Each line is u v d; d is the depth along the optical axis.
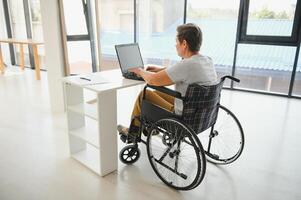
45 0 2.94
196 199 1.80
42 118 3.12
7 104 3.60
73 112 2.23
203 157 1.65
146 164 2.21
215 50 4.73
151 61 5.55
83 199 1.76
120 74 2.28
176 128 1.76
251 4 4.13
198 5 4.62
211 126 2.11
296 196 1.85
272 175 2.09
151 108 1.88
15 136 2.64
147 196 1.81
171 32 5.21
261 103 3.87
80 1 4.10
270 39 4.16
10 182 1.90
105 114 1.92
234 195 1.84
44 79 5.05
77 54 4.37
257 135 2.79
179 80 1.75
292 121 3.21
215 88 1.74
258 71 4.56
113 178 2.01
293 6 3.89
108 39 5.54
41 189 1.84
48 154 2.32
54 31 3.05
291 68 4.17
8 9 6.02
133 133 2.12
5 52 6.29
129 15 5.31
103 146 1.96
